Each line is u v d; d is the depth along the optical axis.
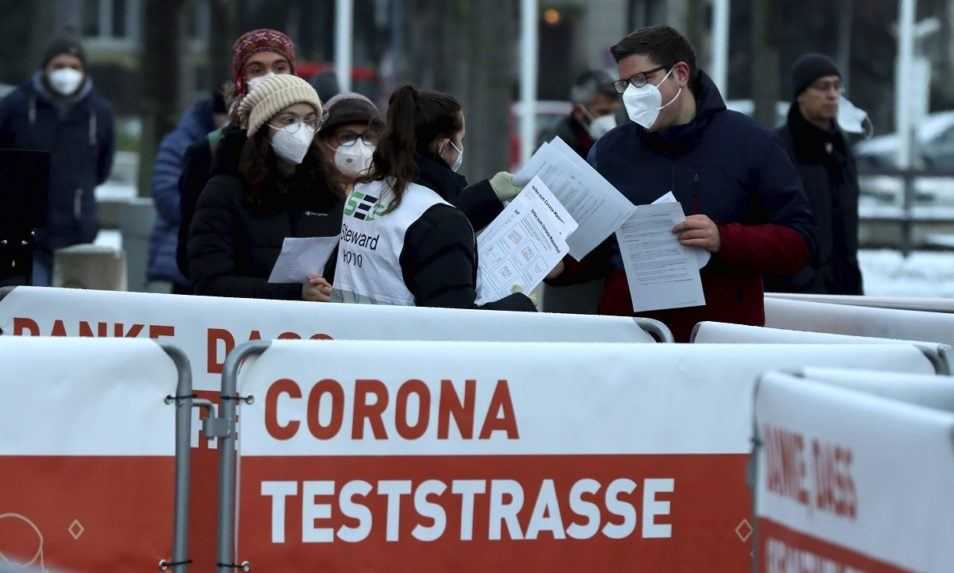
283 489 15.32
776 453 12.37
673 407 15.93
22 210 22.83
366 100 22.16
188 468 15.33
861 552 11.22
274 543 15.33
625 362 15.77
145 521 15.29
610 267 21.78
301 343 15.26
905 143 81.56
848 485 11.37
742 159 20.83
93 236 37.72
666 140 20.92
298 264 20.59
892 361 16.53
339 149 21.81
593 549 15.84
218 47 67.69
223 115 34.88
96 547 15.17
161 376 15.21
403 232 18.53
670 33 20.75
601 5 107.19
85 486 15.12
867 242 74.44
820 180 30.11
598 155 21.73
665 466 15.95
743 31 94.62
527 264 19.50
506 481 15.61
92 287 35.50
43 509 15.05
